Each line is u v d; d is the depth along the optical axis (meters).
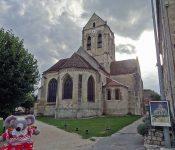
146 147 10.41
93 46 48.31
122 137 14.38
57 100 34.56
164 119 10.14
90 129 18.17
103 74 42.16
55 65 43.50
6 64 13.74
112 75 47.00
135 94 43.47
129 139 13.48
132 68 46.69
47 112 38.38
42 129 19.23
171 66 12.12
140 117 33.53
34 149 10.78
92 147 11.14
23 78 14.54
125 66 48.06
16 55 14.55
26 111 49.53
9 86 13.77
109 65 47.94
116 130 17.89
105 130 17.38
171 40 12.48
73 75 34.25
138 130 12.48
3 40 14.23
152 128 11.37
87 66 35.94
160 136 10.77
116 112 37.97
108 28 48.72
